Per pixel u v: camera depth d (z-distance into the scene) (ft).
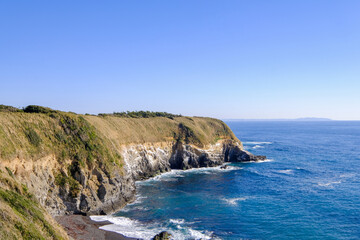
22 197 100.58
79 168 159.74
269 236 131.44
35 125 156.66
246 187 222.69
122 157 206.59
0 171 106.42
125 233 134.41
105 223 147.43
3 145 122.01
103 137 200.13
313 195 194.39
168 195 202.28
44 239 86.07
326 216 154.51
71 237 119.85
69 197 151.64
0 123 133.28
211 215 159.43
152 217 157.28
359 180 236.43
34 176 135.64
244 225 144.36
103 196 164.86
